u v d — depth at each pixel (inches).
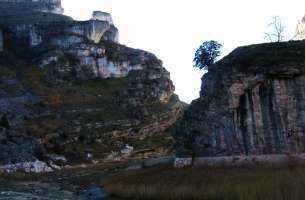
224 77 3218.5
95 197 2593.5
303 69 2977.4
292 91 2974.9
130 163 4739.2
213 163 3034.0
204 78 3567.9
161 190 2256.4
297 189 1732.3
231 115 3120.1
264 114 3024.1
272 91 3019.2
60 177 4165.8
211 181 2348.7
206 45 4805.6
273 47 3193.9
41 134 5816.9
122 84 7490.2
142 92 7165.4
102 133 6166.3
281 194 1718.8
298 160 2731.3
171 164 3353.8
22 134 5615.2
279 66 3016.7
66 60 7613.2
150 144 6195.9
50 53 7637.8
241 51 3321.9
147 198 2267.5
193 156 3233.3
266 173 2348.7
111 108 6732.3
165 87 7480.3
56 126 6087.6
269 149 2962.6
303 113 2915.8
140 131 6422.2
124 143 6156.5
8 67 7332.7
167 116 6865.2
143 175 3112.7
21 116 6087.6
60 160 5339.6
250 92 3093.0
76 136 5984.3
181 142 3410.4
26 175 4389.8
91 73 7642.7
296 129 2915.8
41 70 7426.2
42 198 2578.7
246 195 1808.6
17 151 5147.6
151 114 6732.3
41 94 6801.2
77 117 6368.1
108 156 5728.3
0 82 6752.0
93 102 6825.8
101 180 3260.3
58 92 6968.5
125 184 2738.7
